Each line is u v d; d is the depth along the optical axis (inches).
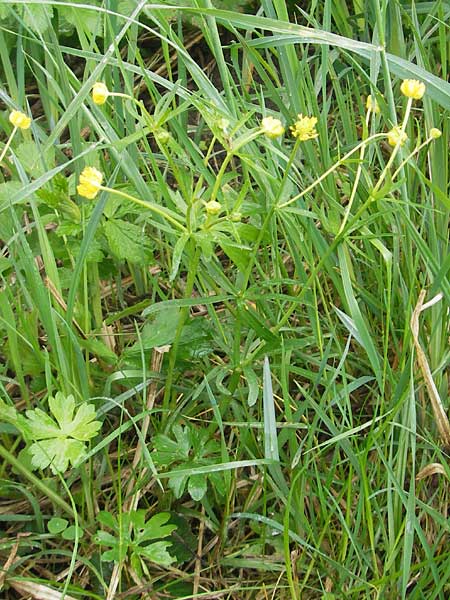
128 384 27.1
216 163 35.2
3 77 38.9
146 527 24.5
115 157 25.2
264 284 24.6
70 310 24.9
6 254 31.0
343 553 25.1
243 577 26.8
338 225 23.7
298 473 23.7
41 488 25.6
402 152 27.4
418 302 23.9
